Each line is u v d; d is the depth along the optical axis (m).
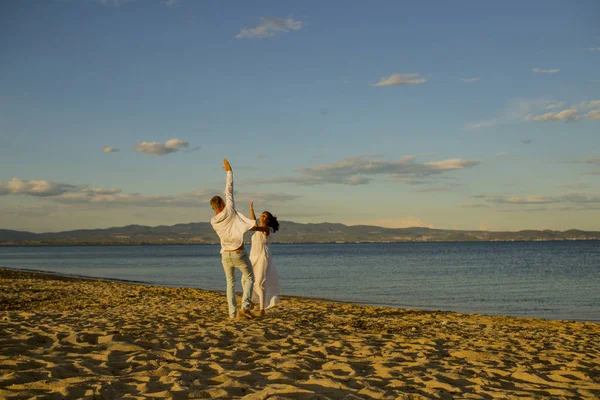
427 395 3.77
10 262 62.88
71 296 14.09
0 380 3.73
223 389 3.62
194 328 7.00
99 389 3.56
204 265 51.69
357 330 7.68
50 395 3.40
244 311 8.11
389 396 3.62
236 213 7.82
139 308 10.47
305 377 4.23
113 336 5.77
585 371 5.06
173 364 4.54
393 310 12.26
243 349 5.43
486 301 18.56
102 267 47.59
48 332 6.16
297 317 9.36
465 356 5.67
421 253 98.81
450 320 10.48
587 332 9.28
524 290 22.89
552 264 49.31
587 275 32.97
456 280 28.84
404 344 6.34
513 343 7.03
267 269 8.54
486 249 128.50
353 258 72.81
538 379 4.51
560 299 19.34
